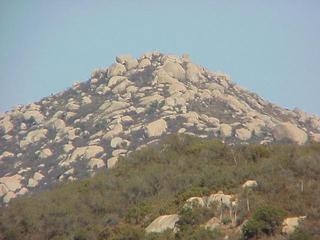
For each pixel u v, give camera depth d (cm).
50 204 16375
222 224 11612
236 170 14875
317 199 11612
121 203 16088
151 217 13688
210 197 12725
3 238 15375
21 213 15900
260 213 10731
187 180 15938
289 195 12144
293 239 9856
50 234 15400
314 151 15312
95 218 15588
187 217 12112
